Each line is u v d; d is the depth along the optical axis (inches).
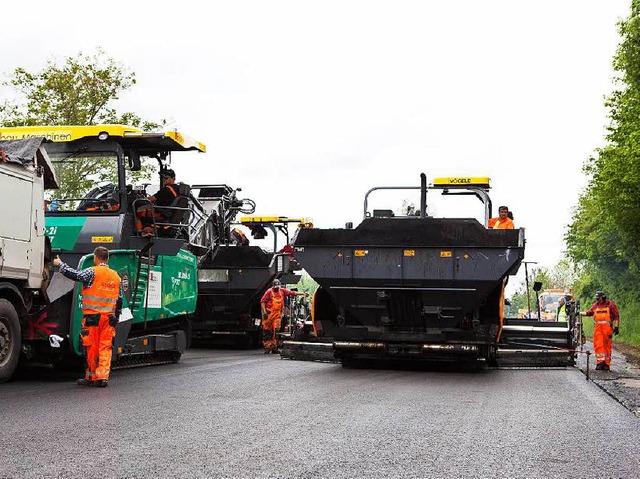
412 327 557.0
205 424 285.1
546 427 300.5
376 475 209.6
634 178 1076.5
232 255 850.8
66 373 485.1
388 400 370.0
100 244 499.2
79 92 1050.1
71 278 408.8
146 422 287.6
